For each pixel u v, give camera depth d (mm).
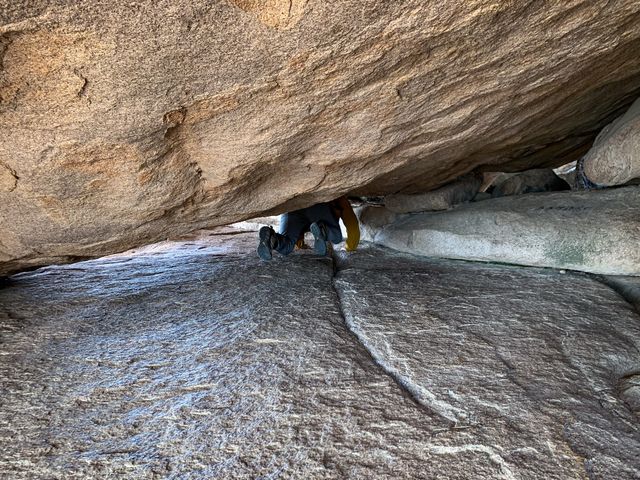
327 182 2592
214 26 1402
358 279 3318
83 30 1343
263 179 2473
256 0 1348
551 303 2592
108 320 2648
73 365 2070
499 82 1991
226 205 2574
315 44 1522
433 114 2111
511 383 1795
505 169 4238
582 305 2549
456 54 1727
